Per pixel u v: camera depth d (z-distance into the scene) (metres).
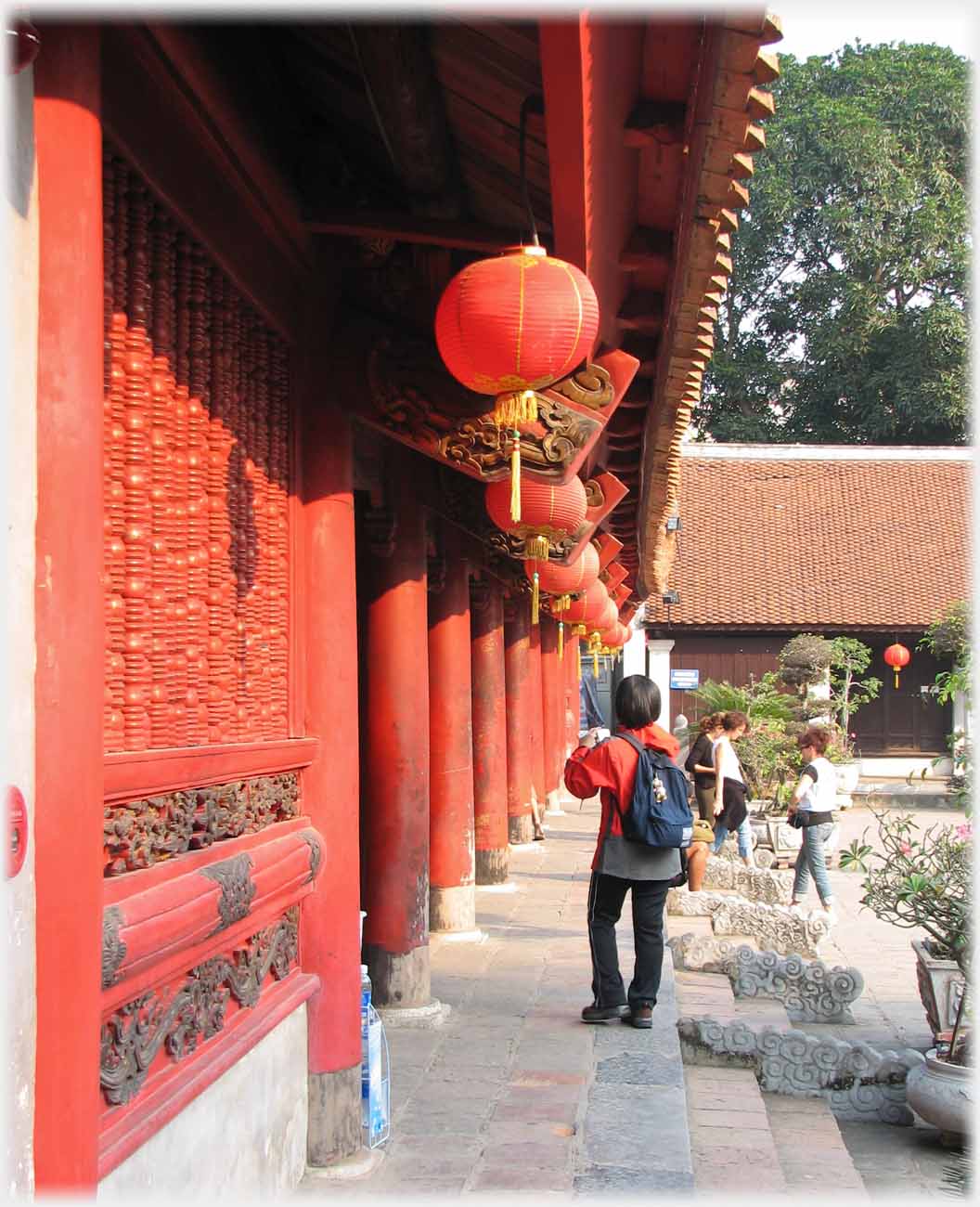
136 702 3.35
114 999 2.88
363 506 6.98
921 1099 6.68
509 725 14.77
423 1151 4.98
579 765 7.11
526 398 3.97
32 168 2.52
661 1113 5.49
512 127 4.08
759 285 44.47
